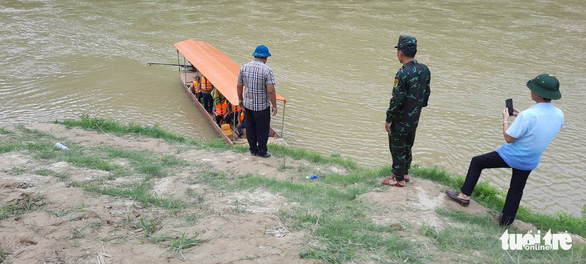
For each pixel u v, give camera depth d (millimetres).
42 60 22188
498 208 6312
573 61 23062
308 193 6312
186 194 6129
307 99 17984
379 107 17344
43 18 30031
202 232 4504
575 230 6383
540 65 22375
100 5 34281
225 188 6453
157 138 10250
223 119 15250
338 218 5250
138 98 18000
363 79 20391
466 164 13031
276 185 6566
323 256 4125
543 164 12961
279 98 13344
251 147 8633
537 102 5047
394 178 6645
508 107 5379
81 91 18516
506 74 21078
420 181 6715
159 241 4270
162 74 20891
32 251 3900
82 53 23500
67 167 6941
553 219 6996
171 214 5156
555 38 27188
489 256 4590
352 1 37750
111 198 5543
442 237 4875
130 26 28734
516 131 5004
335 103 17641
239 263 3879
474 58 23344
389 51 24609
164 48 24672
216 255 4008
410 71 5555
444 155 13523
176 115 16500
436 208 5871
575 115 16672
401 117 5836
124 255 3943
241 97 8109
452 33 28031
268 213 5367
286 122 15820
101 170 6957
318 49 24766
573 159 13289
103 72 20844
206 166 7785
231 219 4996
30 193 5406
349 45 25578
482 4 36781
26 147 8094
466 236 5016
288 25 29641
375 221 5301
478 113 16750
